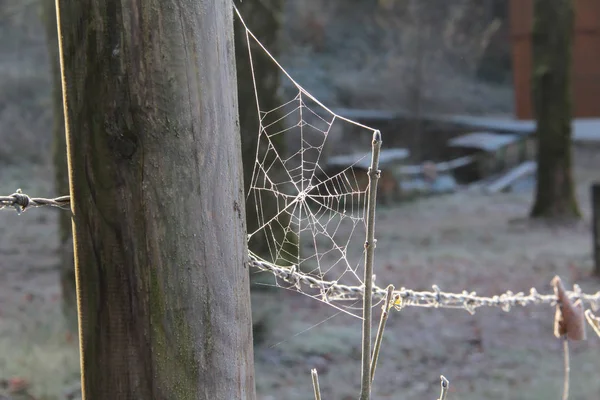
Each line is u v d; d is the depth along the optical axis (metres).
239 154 1.60
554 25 17.22
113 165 1.48
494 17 32.97
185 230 1.50
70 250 8.10
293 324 8.10
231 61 1.58
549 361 7.62
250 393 1.61
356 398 6.36
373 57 33.50
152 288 1.49
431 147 28.47
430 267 12.23
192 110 1.49
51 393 5.87
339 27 34.84
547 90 17.42
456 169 26.73
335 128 24.55
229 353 1.55
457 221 17.72
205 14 1.50
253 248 8.22
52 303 8.88
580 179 25.52
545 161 17.47
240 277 1.58
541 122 17.50
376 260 12.73
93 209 1.50
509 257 13.08
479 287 10.92
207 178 1.51
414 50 31.33
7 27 26.23
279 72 9.28
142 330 1.50
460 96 32.50
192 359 1.51
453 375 7.17
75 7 1.48
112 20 1.46
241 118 8.38
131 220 1.48
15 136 22.52
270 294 8.70
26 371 6.31
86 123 1.49
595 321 3.39
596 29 26.00
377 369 7.28
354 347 7.70
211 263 1.52
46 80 25.11
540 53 17.55
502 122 30.11
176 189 1.49
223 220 1.54
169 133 1.48
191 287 1.51
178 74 1.47
